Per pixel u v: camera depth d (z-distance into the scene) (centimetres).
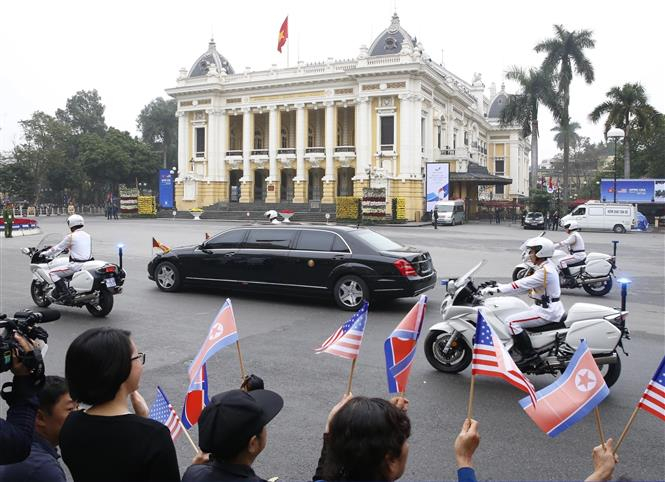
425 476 479
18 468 294
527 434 567
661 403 329
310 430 573
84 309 1187
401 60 5472
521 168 9625
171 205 6412
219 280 1318
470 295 780
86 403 270
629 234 4038
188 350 870
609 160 9981
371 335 984
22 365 277
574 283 1448
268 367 784
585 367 337
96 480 257
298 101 6122
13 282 1509
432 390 702
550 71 5234
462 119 7244
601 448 286
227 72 6944
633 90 5119
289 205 5962
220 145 6569
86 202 8775
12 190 7144
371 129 5697
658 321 1119
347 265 1184
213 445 240
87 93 9756
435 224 4306
